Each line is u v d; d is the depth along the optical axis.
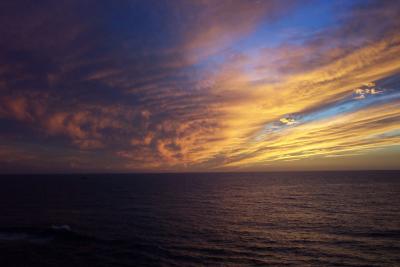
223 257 27.94
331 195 79.00
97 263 26.39
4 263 26.36
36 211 55.41
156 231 38.28
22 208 59.41
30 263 26.38
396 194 79.25
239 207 59.41
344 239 33.03
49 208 59.25
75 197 80.44
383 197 72.56
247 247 30.83
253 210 55.22
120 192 96.38
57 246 31.50
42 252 29.48
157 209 57.47
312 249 29.70
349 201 65.50
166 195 85.62
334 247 30.22
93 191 100.50
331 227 39.22
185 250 30.02
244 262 26.45
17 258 27.67
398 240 32.41
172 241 33.34
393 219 44.22
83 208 59.09
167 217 48.50
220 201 70.12
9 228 39.41
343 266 24.86
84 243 32.66
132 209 57.50
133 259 27.45
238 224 42.34
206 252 29.38
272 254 28.47
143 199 75.19
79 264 26.14
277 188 107.75
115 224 42.91
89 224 42.94
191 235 36.03
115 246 31.47
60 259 27.42
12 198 77.81
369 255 27.56
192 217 48.44
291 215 49.00
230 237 34.97
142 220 45.97
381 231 36.47
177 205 63.28
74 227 40.88
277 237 34.56
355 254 27.89
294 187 110.69
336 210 53.28
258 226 40.81
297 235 35.34
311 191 92.75
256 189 105.00
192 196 82.44
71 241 33.44
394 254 27.77
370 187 103.56
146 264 26.19
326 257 27.22
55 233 36.88
